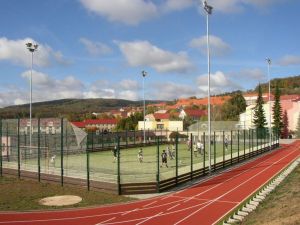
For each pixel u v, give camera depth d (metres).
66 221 22.80
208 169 40.09
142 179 34.03
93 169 39.34
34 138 49.84
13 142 47.44
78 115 175.50
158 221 22.61
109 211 24.98
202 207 25.83
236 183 34.44
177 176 33.34
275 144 73.50
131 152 61.97
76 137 55.66
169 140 82.62
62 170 33.00
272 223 19.58
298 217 19.58
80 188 31.66
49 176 34.12
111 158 51.94
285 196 27.00
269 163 49.03
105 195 29.33
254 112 107.62
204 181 35.62
